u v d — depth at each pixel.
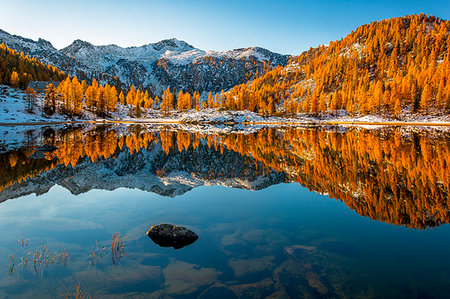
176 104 162.25
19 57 152.00
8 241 9.19
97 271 7.29
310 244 9.13
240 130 84.75
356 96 115.06
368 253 8.41
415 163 25.19
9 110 78.50
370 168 24.38
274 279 6.96
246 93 147.25
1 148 33.28
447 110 83.69
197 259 8.14
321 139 50.09
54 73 171.12
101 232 10.27
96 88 110.12
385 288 6.48
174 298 6.17
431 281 6.79
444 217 11.96
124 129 77.19
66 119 91.69
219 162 35.09
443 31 136.62
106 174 24.11
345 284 6.68
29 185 18.03
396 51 142.38
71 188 18.11
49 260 7.81
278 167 27.92
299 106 129.50
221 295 6.29
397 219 11.77
